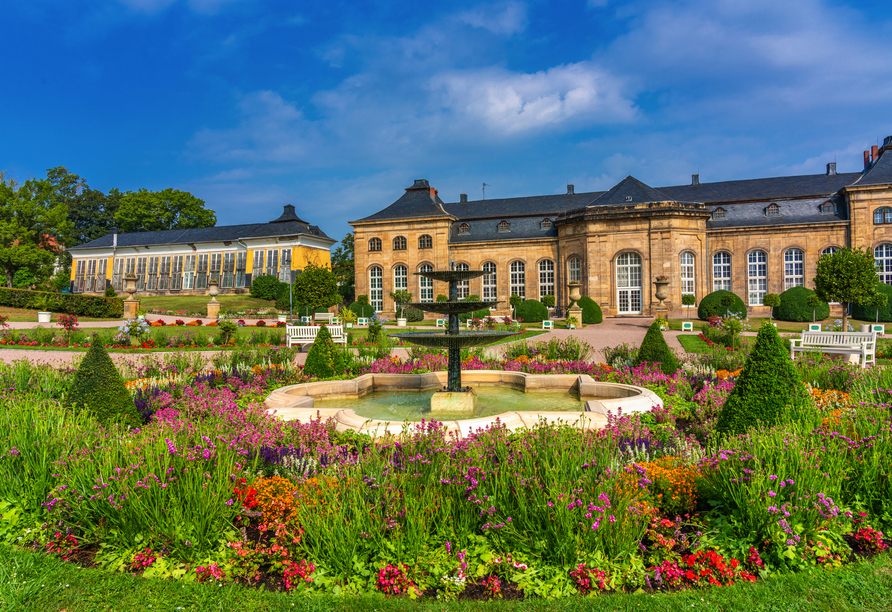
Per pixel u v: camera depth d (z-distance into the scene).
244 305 52.75
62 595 3.73
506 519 4.18
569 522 3.96
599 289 38.91
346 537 3.97
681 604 3.54
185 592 3.76
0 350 19.70
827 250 39.03
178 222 78.19
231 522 4.49
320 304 32.38
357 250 47.53
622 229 38.53
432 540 4.11
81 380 7.46
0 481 4.77
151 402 8.66
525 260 45.03
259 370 12.70
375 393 11.61
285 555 4.07
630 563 3.96
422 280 46.56
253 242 61.44
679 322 31.23
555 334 26.12
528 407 9.73
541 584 3.79
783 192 42.12
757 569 3.92
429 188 50.03
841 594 3.60
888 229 37.31
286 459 5.68
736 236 40.97
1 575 3.88
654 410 8.05
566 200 48.47
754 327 30.06
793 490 4.29
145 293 66.25
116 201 82.81
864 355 13.31
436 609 3.55
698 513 4.62
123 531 4.29
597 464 4.69
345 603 3.63
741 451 4.73
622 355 14.82
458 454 4.96
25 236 59.38
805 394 6.80
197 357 15.27
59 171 81.00
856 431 5.33
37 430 5.29
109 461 4.57
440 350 15.97
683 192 45.69
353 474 4.70
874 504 4.57
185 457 4.66
